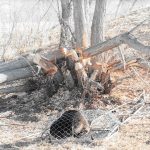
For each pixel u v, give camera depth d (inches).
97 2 418.3
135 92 423.8
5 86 473.4
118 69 410.9
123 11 705.6
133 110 389.1
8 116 400.2
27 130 368.2
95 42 422.3
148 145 331.0
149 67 419.8
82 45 418.6
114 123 356.2
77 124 341.1
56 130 345.1
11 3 771.4
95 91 410.3
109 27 614.5
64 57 424.8
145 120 371.2
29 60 428.5
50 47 585.3
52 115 394.3
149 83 437.7
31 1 749.9
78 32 419.2
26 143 343.9
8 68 428.5
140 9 705.6
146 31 585.0
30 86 442.3
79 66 405.1
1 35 623.5
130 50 500.7
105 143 334.6
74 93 416.2
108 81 414.3
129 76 442.9
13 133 363.9
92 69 416.5
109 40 390.0
